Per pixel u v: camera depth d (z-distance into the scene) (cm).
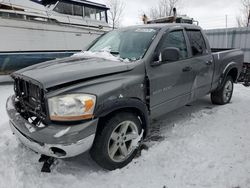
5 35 707
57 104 219
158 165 271
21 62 757
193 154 288
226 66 469
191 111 459
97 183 242
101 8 1015
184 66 346
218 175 245
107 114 245
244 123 385
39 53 791
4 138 328
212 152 290
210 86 432
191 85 370
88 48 392
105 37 395
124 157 272
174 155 288
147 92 290
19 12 727
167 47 313
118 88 249
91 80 241
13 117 262
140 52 304
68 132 214
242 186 227
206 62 400
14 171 252
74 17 903
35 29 770
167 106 332
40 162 272
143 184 238
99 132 244
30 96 255
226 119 407
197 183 235
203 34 418
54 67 267
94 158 252
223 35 1108
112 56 318
